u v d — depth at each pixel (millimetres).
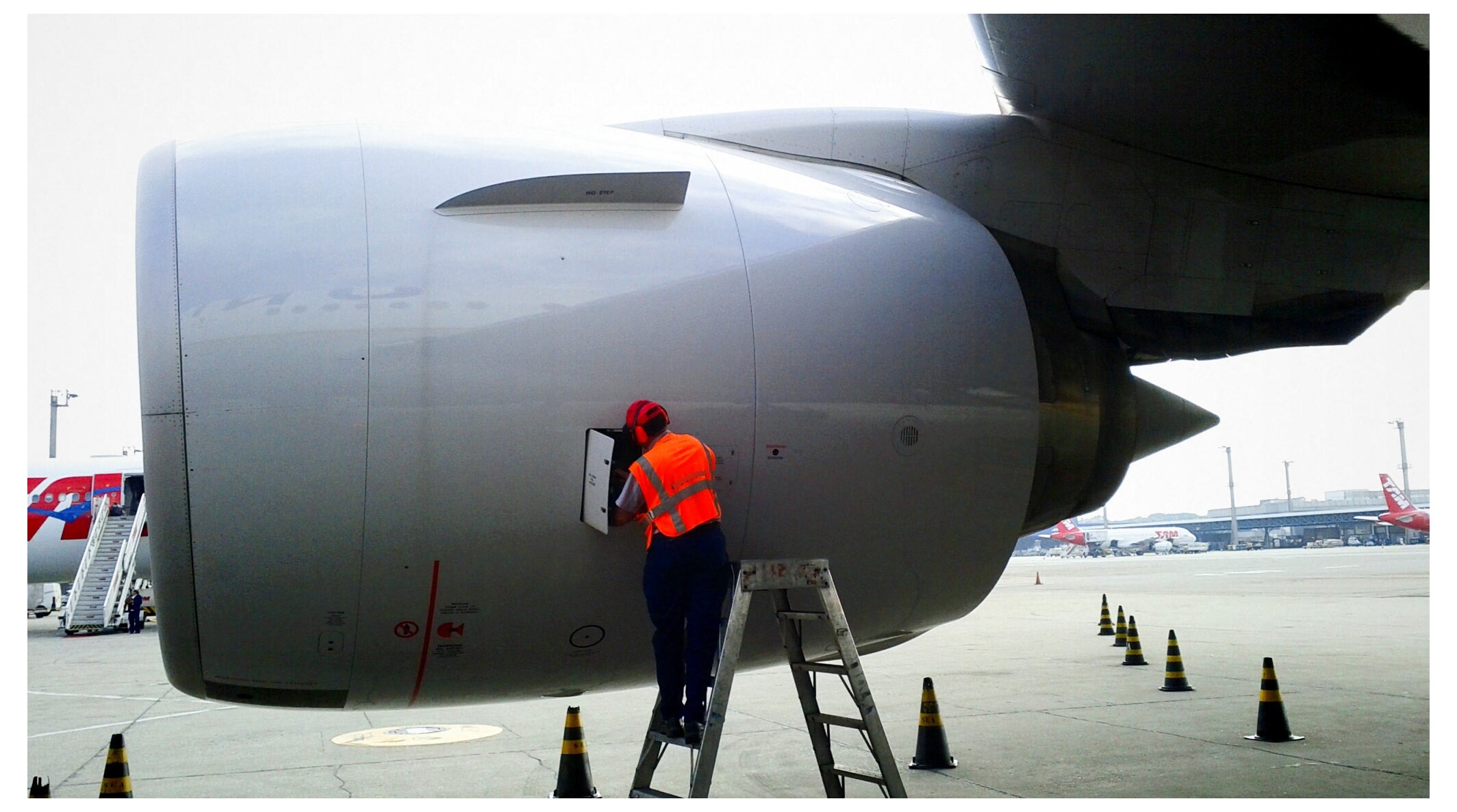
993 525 4809
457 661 4176
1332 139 5406
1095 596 28531
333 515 3850
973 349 4730
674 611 4191
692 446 4059
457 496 3914
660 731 4453
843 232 4645
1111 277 5777
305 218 4000
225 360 3816
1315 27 4531
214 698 4246
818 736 4500
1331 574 37656
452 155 4273
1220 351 6086
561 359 4023
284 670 4082
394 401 3865
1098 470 5551
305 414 3826
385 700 4336
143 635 22359
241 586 3869
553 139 4543
